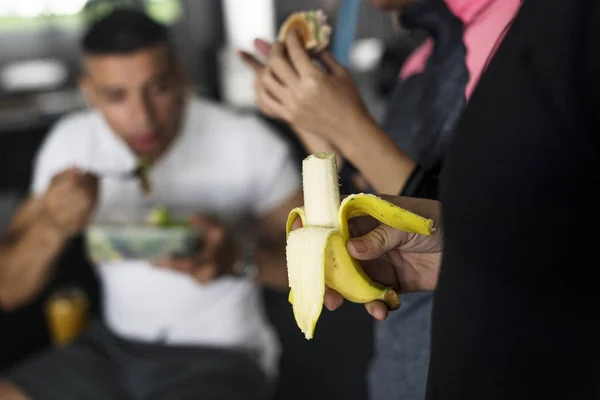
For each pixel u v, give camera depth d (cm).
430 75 86
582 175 39
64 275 306
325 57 86
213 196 151
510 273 41
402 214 54
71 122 157
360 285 58
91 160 152
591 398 42
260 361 157
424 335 81
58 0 485
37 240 144
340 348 252
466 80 79
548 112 39
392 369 86
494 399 43
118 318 155
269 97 89
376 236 56
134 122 137
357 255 55
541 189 39
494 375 43
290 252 56
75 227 140
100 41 133
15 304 155
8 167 388
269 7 518
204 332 151
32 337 261
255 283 154
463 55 80
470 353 43
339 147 84
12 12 476
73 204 134
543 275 40
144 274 148
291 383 234
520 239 40
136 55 132
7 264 148
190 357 149
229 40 549
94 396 149
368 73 374
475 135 42
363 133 81
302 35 85
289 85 84
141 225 130
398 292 65
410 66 103
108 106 138
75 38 499
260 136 151
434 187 79
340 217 56
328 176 57
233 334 152
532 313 41
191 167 149
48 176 155
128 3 229
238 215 153
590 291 41
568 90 38
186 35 540
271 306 282
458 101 80
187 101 150
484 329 42
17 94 425
